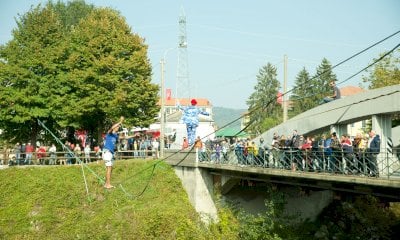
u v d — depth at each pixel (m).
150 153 34.69
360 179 16.48
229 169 24.92
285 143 22.52
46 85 35.09
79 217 26.34
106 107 36.22
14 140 37.28
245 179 26.34
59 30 37.94
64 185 27.92
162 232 24.50
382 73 37.47
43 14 37.22
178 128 42.06
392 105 22.17
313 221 28.50
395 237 26.33
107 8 41.47
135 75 38.25
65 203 26.84
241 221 26.27
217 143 29.06
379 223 27.20
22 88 34.88
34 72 35.59
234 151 26.17
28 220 25.53
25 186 27.50
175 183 29.72
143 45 40.16
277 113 71.38
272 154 22.73
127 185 28.97
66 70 36.62
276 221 26.17
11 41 36.03
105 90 36.31
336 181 17.81
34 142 36.69
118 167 30.53
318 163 19.59
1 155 36.81
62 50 36.34
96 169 30.03
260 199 29.31
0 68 34.69
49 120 37.00
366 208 28.23
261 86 76.12
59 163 32.62
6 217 25.41
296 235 26.11
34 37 36.34
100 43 37.56
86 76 35.59
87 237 24.70
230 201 28.64
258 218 25.72
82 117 36.69
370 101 23.16
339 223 27.86
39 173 28.78
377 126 23.08
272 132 28.89
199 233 24.28
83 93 36.28
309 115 26.77
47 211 26.11
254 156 24.20
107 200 27.59
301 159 20.84
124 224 25.22
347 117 24.38
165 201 28.06
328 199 30.00
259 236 25.08
